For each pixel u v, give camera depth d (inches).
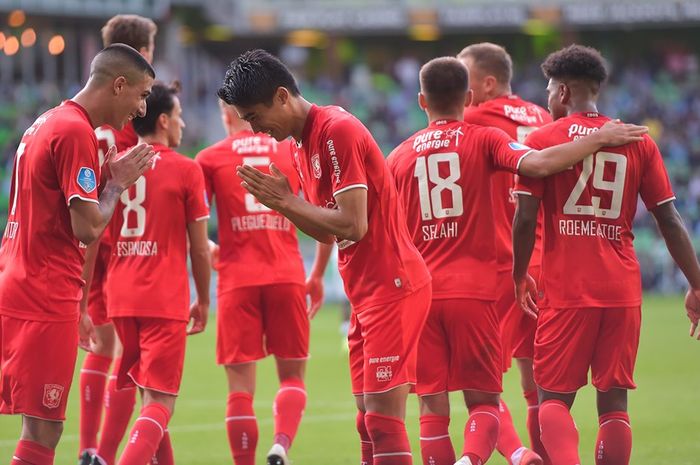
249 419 1049.5
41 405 791.7
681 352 2253.9
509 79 1045.2
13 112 4333.2
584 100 868.0
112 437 995.9
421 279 798.5
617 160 837.8
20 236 801.6
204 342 2699.3
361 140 764.6
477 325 869.8
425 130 907.4
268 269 1071.6
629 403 1549.0
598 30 5905.5
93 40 4854.8
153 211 973.2
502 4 5477.4
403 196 904.9
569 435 823.7
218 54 5713.6
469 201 877.8
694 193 4613.7
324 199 786.8
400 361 783.1
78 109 807.1
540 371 853.2
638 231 4330.7
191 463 1146.7
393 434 781.9
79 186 775.7
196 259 994.1
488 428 857.5
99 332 1069.1
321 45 5787.4
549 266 848.9
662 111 5403.5
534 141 863.1
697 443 1212.5
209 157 1091.3
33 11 4520.2
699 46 5876.0
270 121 771.4
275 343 1084.5
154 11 4847.4
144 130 995.3
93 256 914.1
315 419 1453.0
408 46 5974.4
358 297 796.0
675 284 4256.9
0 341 803.4
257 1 5452.8
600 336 842.2
